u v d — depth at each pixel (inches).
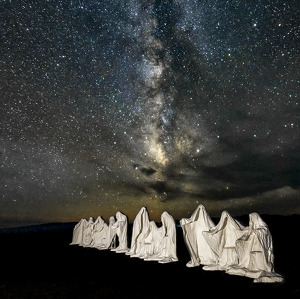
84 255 609.6
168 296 285.3
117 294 302.8
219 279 346.3
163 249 527.2
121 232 690.2
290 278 329.4
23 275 421.1
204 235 451.2
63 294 313.0
